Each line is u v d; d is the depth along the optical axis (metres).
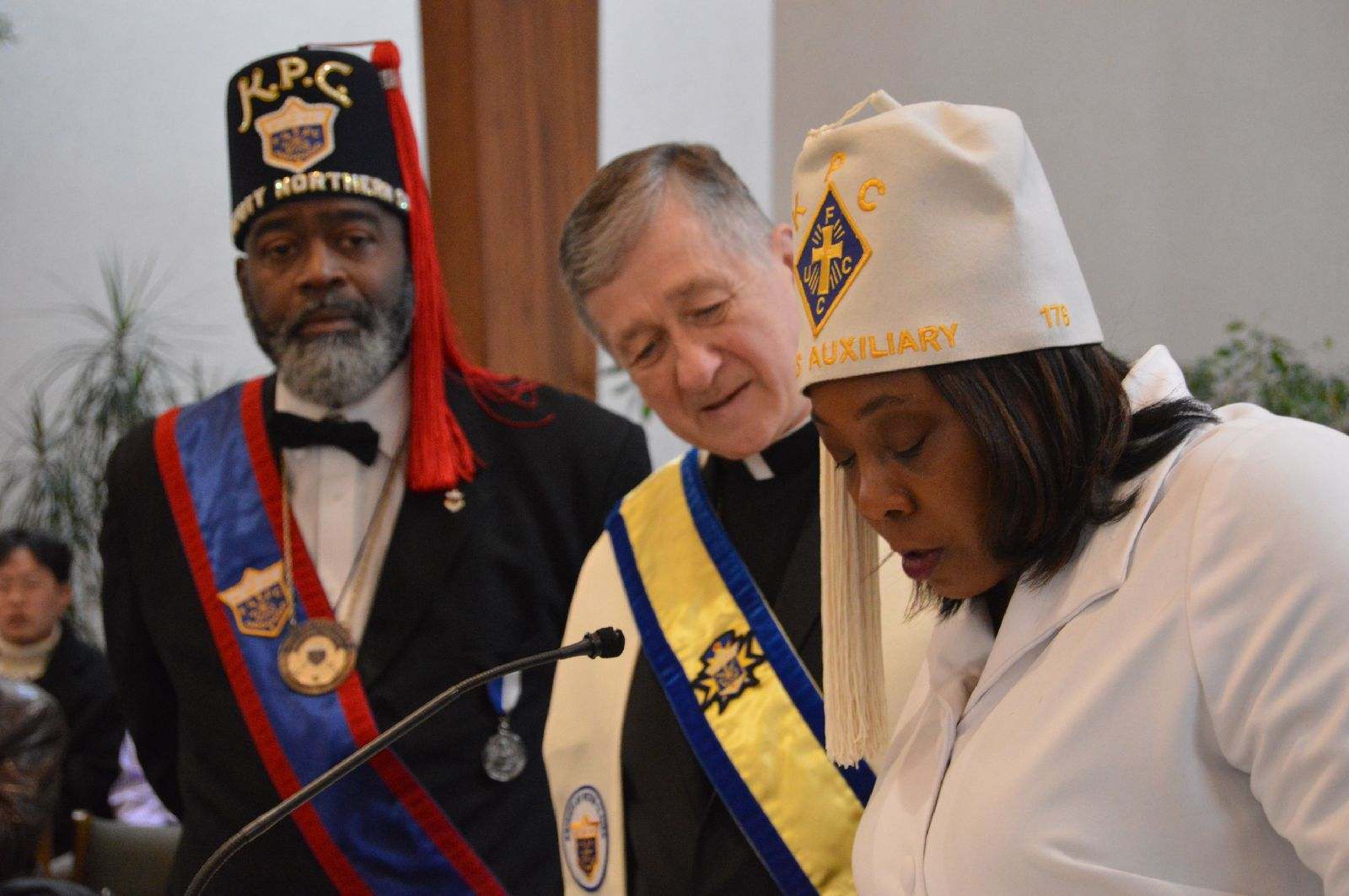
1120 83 4.01
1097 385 0.91
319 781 1.02
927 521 0.93
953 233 0.90
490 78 3.45
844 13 4.63
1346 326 3.71
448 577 1.92
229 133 1.98
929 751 1.07
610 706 1.51
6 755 2.03
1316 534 0.80
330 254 1.90
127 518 1.99
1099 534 0.92
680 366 1.44
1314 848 0.77
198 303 5.12
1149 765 0.85
